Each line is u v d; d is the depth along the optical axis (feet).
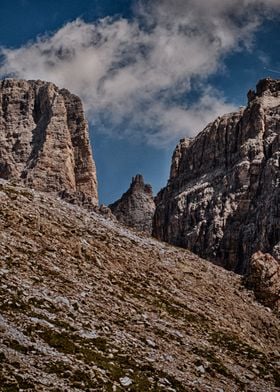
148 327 144.97
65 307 132.77
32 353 105.70
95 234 193.67
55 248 167.73
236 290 209.77
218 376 133.49
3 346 104.12
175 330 151.53
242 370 143.74
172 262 207.00
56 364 104.53
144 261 194.08
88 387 100.73
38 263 151.74
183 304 174.70
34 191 208.23
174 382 117.29
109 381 105.60
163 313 160.56
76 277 155.84
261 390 134.92
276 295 209.56
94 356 113.39
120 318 142.72
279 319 200.13
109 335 128.16
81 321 128.88
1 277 132.67
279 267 218.59
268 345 177.88
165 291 179.11
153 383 112.06
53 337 114.52
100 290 154.51
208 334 160.56
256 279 214.90
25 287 132.98
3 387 90.99
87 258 173.37
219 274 219.20
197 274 207.72
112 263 179.93
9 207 178.60
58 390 96.02
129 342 129.18
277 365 154.81
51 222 183.01
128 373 111.96
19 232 165.99
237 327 177.47
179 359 133.08
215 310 183.21
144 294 168.25
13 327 112.47
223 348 154.61
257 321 191.93
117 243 197.47
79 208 215.31
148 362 122.62
